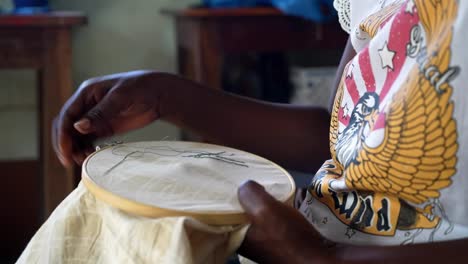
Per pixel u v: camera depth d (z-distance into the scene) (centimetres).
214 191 50
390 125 48
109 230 48
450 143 45
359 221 53
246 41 163
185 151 60
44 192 154
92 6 188
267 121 74
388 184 49
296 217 46
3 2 174
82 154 67
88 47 191
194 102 72
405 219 50
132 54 194
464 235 47
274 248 46
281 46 164
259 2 166
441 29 46
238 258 63
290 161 74
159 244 44
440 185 46
